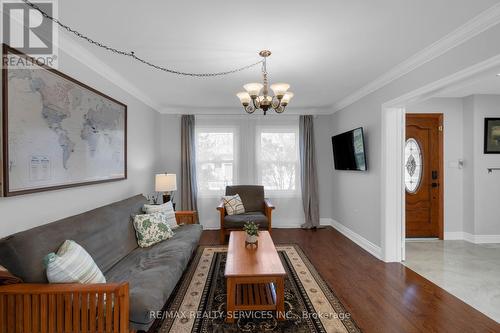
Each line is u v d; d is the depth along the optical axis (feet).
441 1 5.43
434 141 13.66
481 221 12.96
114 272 6.87
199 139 16.11
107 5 5.53
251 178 16.31
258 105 8.25
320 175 16.60
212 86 11.32
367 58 8.36
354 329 6.32
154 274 6.53
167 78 10.22
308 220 15.99
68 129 6.98
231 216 13.32
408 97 8.76
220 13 5.86
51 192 6.51
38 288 4.77
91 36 6.89
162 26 6.41
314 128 16.38
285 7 5.64
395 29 6.57
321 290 8.20
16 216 5.52
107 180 9.07
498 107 12.88
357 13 5.87
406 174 13.79
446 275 9.26
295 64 8.84
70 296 4.79
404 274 9.34
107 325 4.81
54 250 5.52
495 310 7.10
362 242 12.36
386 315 6.89
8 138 5.20
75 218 6.70
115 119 9.66
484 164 12.91
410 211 13.85
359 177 12.63
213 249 12.24
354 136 12.44
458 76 6.73
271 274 6.54
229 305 6.56
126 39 7.07
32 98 5.77
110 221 7.84
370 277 9.11
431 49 7.50
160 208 10.51
